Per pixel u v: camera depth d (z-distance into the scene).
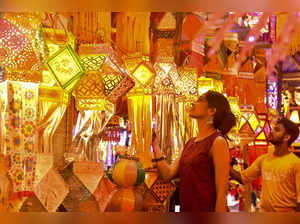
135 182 1.72
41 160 1.48
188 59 2.48
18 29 1.32
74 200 1.69
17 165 1.33
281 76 3.69
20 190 1.34
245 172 2.29
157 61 2.13
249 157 3.12
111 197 1.73
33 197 1.46
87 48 1.75
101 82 1.69
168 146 2.14
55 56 1.49
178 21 2.30
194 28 2.45
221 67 2.94
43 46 1.43
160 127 2.11
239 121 2.84
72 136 1.81
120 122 2.17
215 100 1.68
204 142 1.62
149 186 1.98
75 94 1.68
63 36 1.56
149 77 1.91
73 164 1.73
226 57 3.05
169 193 2.13
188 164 1.63
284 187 2.07
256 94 3.38
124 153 1.89
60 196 1.59
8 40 1.30
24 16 1.34
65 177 1.70
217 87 2.90
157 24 2.16
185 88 2.28
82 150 1.76
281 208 2.06
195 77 2.34
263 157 2.22
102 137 2.03
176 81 2.17
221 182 1.55
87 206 1.73
